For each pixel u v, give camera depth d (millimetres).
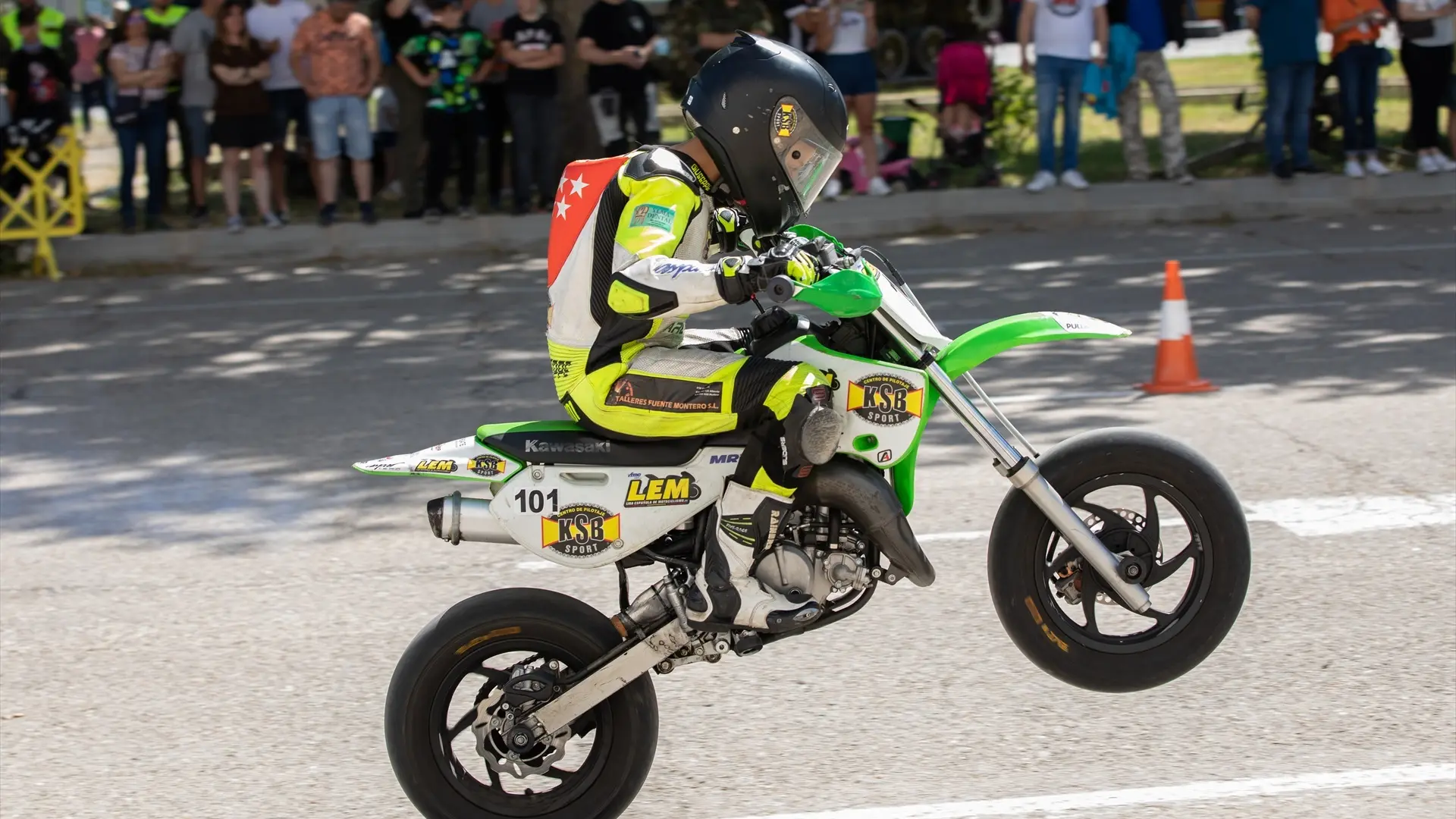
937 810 11289
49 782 12469
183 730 13367
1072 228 39906
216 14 40219
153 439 23281
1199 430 21281
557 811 11023
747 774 12031
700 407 10539
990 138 44062
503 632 10836
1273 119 40781
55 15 39656
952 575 16094
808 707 13188
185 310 33688
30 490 20938
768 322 11086
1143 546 11352
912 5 56000
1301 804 11125
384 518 19031
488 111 40812
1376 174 41094
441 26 39031
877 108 59438
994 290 32281
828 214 40125
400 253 39250
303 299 34438
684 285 9984
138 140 40562
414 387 25906
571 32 43719
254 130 39656
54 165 38344
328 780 12336
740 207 10742
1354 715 12555
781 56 10562
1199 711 12789
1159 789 11445
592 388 10688
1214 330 27875
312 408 24750
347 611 15953
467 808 10914
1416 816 10875
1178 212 40219
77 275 38688
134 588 16938
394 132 45062
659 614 10992
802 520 10883
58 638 15562
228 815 11805
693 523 11086
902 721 12828
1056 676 11484
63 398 26234
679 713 13172
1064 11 39812
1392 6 41156
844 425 10656
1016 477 11102
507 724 10797
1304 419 21688
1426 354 25344
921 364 10883
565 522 10781
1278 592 15289
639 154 10586
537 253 39000
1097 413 22391
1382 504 17828
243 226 40469
